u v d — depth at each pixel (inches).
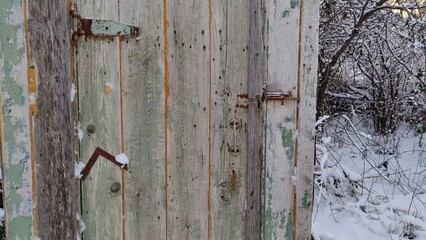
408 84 203.5
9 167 61.7
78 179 64.9
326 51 169.8
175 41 64.7
